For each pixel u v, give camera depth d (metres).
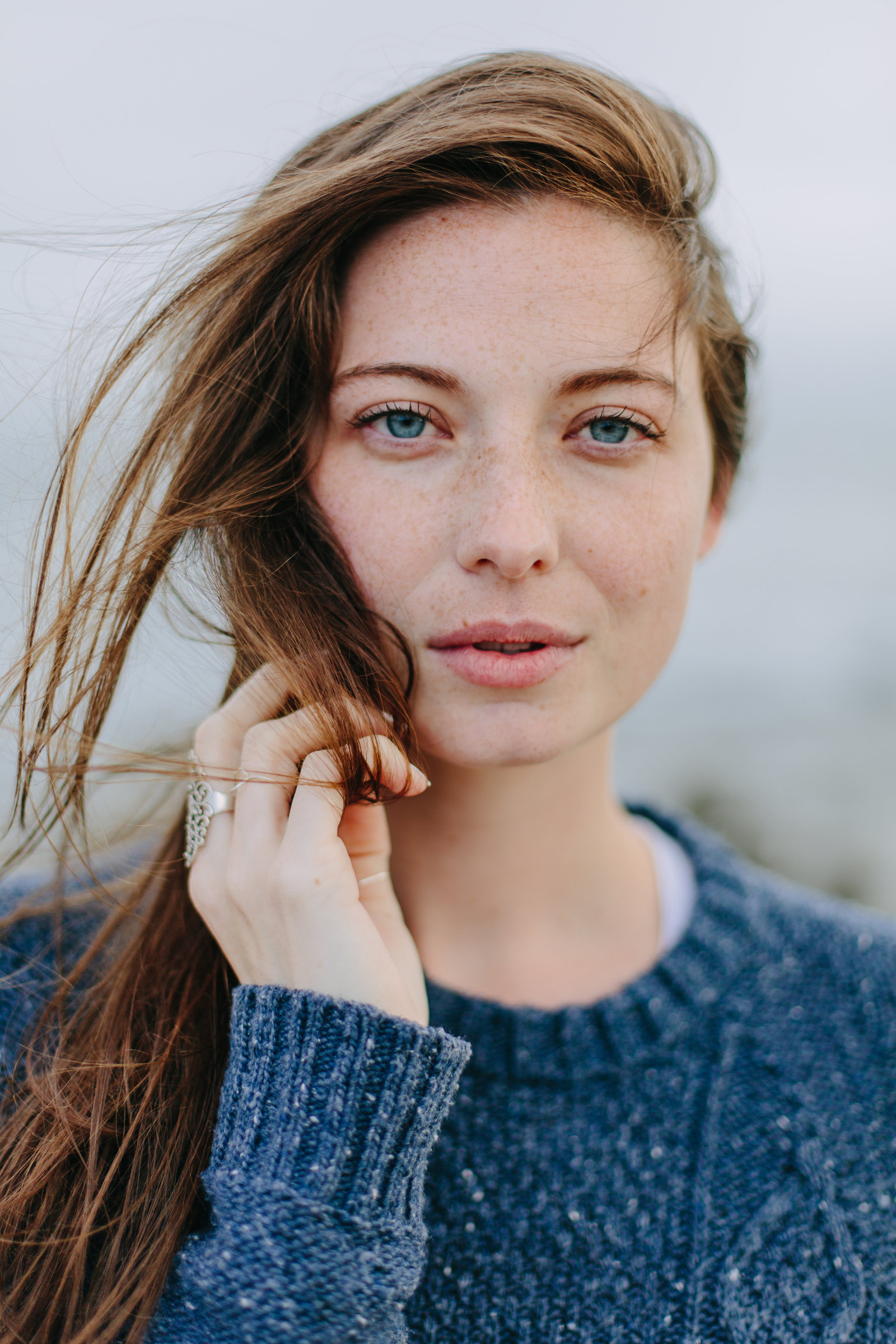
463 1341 0.85
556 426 0.85
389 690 0.87
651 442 0.88
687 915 1.11
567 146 0.82
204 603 0.98
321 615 0.88
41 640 0.92
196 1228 0.81
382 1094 0.76
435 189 0.82
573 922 1.07
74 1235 0.80
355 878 0.86
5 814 1.27
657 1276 0.87
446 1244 0.88
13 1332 0.78
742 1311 0.85
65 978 0.99
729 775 2.77
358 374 0.86
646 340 0.85
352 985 0.79
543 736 0.88
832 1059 1.00
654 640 0.92
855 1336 0.86
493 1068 0.97
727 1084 0.98
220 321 0.92
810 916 1.13
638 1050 0.98
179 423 0.96
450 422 0.85
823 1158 0.94
